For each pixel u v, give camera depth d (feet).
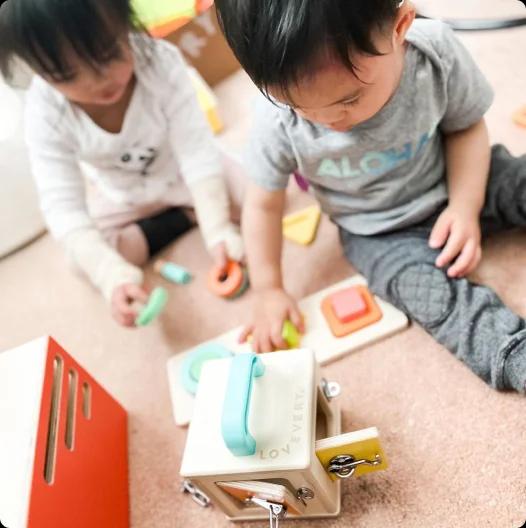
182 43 4.13
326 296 2.83
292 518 2.20
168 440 2.61
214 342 2.85
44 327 3.35
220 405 2.01
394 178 2.59
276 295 2.74
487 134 2.67
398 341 2.58
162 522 2.35
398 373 2.47
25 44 2.50
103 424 2.48
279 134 2.47
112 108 3.15
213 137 3.76
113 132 3.23
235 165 3.67
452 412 2.27
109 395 2.63
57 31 2.46
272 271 2.79
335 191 2.76
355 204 2.74
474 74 2.47
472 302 2.34
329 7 1.69
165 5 3.66
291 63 1.77
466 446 2.17
